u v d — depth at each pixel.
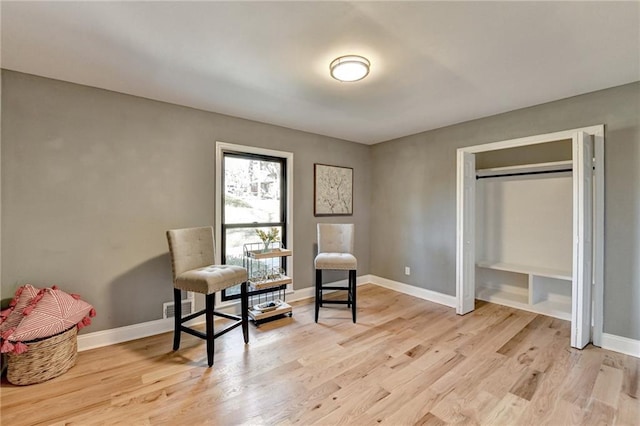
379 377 2.07
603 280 2.50
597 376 2.07
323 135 4.05
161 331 2.79
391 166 4.33
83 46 1.85
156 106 2.76
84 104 2.43
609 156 2.47
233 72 2.21
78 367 2.18
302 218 3.85
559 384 1.98
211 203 3.09
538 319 3.14
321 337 2.72
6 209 2.16
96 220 2.49
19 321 1.97
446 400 1.83
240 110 3.04
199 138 3.01
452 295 3.60
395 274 4.29
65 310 2.09
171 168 2.85
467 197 3.37
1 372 2.02
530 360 2.29
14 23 1.60
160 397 1.85
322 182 4.04
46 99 2.28
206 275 2.28
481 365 2.23
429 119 3.34
